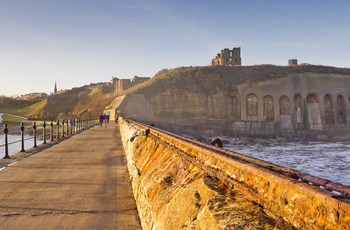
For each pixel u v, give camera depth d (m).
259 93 167.25
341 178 45.00
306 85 169.62
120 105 116.38
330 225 1.58
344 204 1.51
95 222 5.51
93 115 152.38
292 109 165.75
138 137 9.09
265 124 162.50
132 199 6.91
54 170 10.59
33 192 7.61
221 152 3.58
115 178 9.23
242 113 167.50
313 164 64.75
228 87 174.25
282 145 129.38
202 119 165.50
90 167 11.19
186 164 4.02
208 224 2.24
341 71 190.62
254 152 99.06
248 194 2.39
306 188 1.82
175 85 172.38
